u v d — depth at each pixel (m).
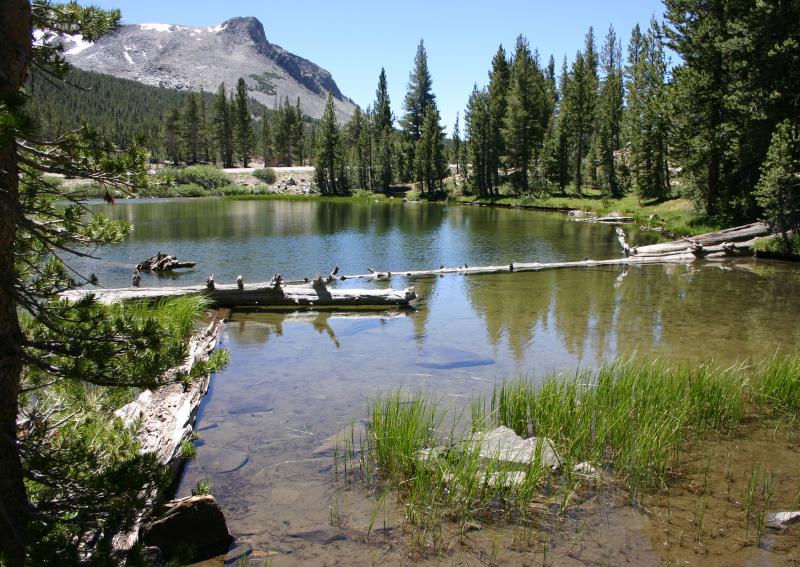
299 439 6.81
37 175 4.18
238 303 15.22
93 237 4.43
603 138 62.72
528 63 77.69
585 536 4.84
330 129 86.12
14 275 3.79
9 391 3.76
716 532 4.88
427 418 7.22
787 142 23.94
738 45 29.02
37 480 3.95
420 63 97.25
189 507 4.75
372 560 4.55
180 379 4.49
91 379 4.08
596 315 13.96
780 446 6.53
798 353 9.29
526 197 64.19
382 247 28.44
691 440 6.68
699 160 33.16
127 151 4.14
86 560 3.76
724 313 14.10
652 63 49.88
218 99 115.31
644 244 29.59
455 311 14.61
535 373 9.37
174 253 25.81
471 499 5.29
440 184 81.81
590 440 6.48
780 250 24.02
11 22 3.54
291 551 4.69
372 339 11.84
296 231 35.59
